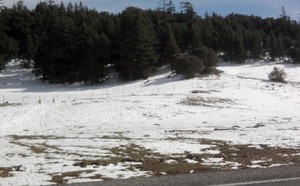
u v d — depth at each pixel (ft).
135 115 121.29
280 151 50.62
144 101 144.25
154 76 254.47
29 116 117.29
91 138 76.18
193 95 167.94
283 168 32.99
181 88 201.05
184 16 399.85
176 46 275.59
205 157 47.06
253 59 319.88
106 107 130.00
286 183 27.02
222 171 33.32
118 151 56.95
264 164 38.78
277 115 130.41
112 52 265.13
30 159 49.55
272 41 327.06
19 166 42.96
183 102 147.84
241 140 67.46
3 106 139.74
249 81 223.10
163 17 382.63
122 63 252.42
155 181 28.30
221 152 52.47
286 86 216.13
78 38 264.72
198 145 61.62
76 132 90.27
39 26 359.25
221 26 377.09
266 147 56.29
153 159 47.39
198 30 311.06
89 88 236.84
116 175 34.37
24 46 319.68
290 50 325.42
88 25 291.38
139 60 250.16
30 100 181.88
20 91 226.58
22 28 353.10
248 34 330.13
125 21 261.44
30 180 32.99
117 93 200.44
